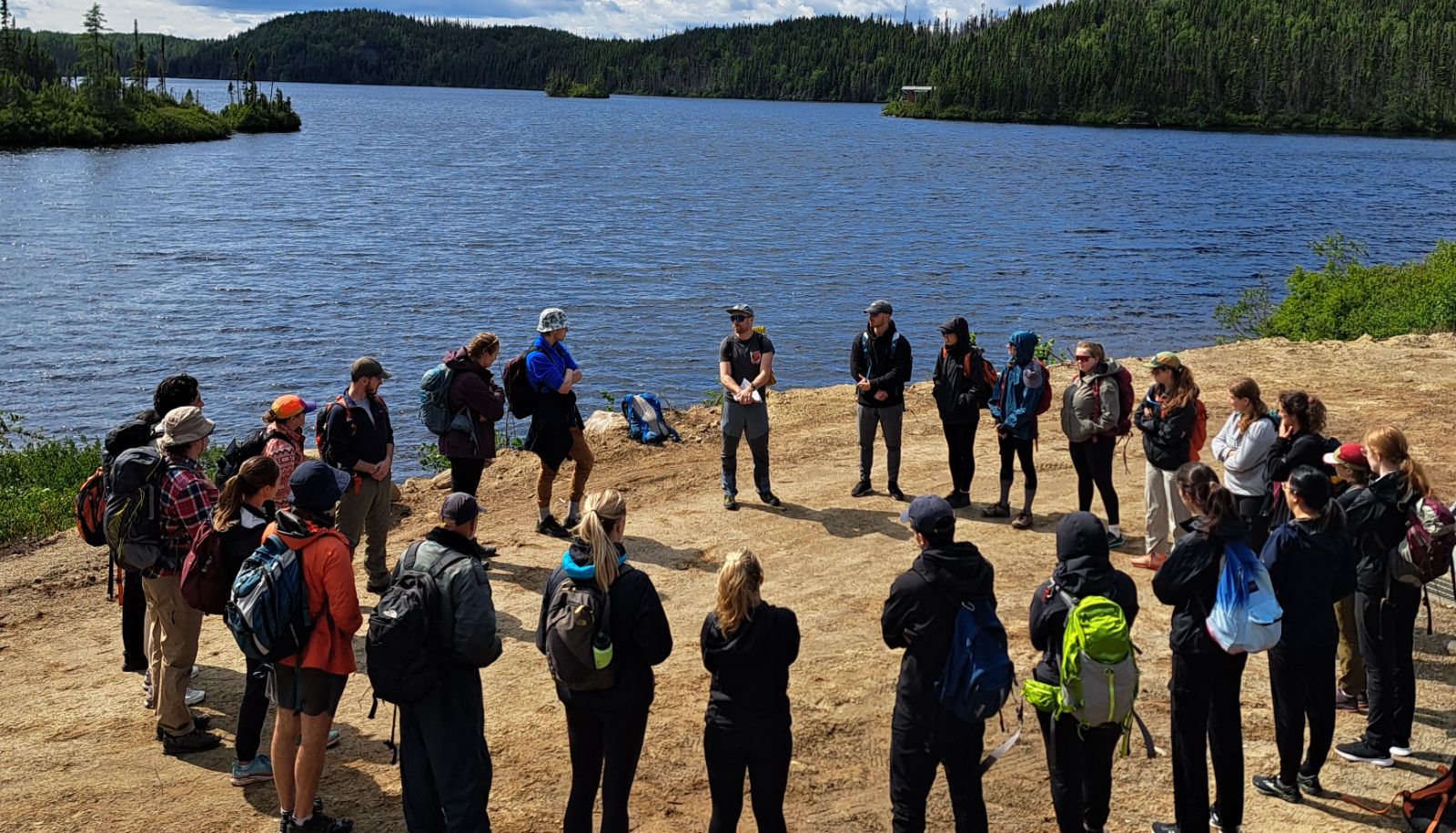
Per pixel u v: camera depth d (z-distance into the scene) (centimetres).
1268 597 530
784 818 603
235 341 3234
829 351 3203
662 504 1105
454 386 903
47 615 877
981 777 568
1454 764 578
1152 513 891
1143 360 1791
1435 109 19075
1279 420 793
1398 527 624
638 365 3020
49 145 11300
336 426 819
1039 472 1210
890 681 746
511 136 15575
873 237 5766
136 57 14650
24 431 2359
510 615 846
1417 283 2402
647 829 595
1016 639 796
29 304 3678
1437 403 1457
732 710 518
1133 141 16200
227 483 614
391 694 525
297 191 7612
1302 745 625
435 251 5103
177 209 6378
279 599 545
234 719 707
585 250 5209
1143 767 656
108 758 660
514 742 675
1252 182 9406
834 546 985
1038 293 4119
